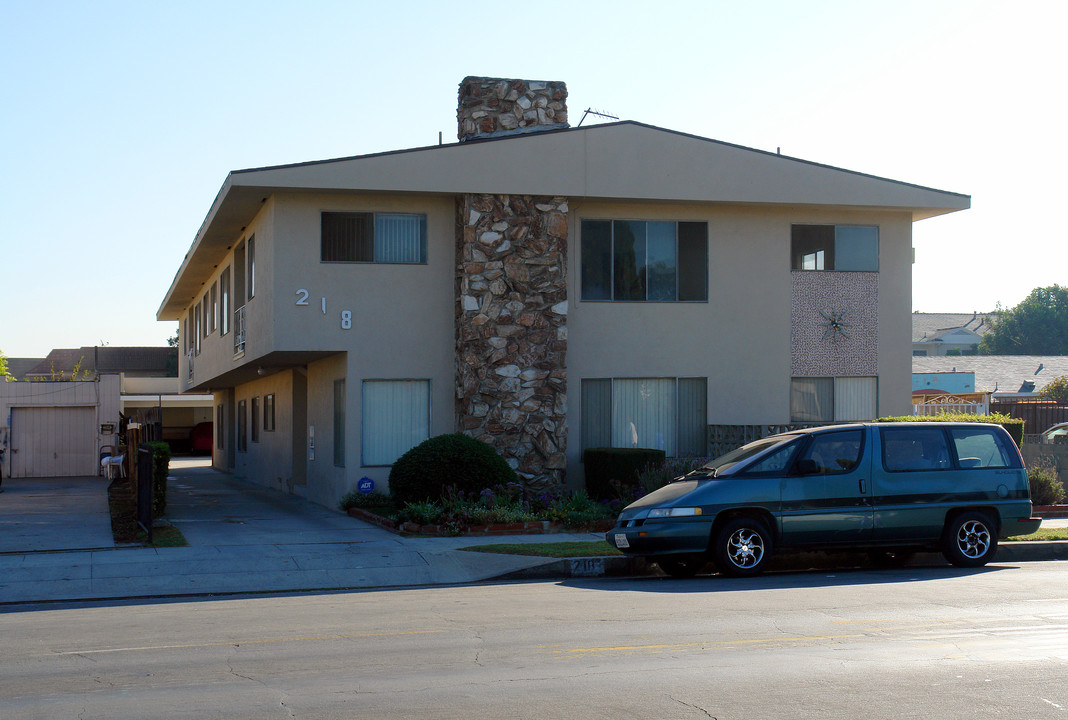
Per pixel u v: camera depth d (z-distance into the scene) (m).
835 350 21.73
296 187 18.62
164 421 56.22
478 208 19.33
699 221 21.16
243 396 33.81
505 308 19.34
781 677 7.05
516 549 14.30
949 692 6.63
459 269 19.59
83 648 8.41
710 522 12.48
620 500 18.19
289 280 19.12
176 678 7.20
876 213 22.03
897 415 21.95
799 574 12.98
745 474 12.73
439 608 10.46
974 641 8.23
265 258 19.91
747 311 21.33
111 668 7.57
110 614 10.45
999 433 13.68
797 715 6.11
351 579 12.91
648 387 20.94
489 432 19.14
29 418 33.53
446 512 16.73
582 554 13.87
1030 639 8.31
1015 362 55.56
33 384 33.50
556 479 19.42
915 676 7.07
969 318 91.75
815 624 9.03
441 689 6.79
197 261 27.69
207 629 9.33
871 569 13.66
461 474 17.31
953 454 13.38
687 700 6.46
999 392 50.19
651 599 10.76
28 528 16.73
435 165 19.16
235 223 22.28
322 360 21.69
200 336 33.62
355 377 19.44
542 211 19.69
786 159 20.86
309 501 22.95
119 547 14.53
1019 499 13.51
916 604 10.11
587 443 20.56
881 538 12.95
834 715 6.11
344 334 19.39
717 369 21.16
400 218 19.75
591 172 19.91
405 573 13.18
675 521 12.44
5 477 33.09
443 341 19.86
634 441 20.78
